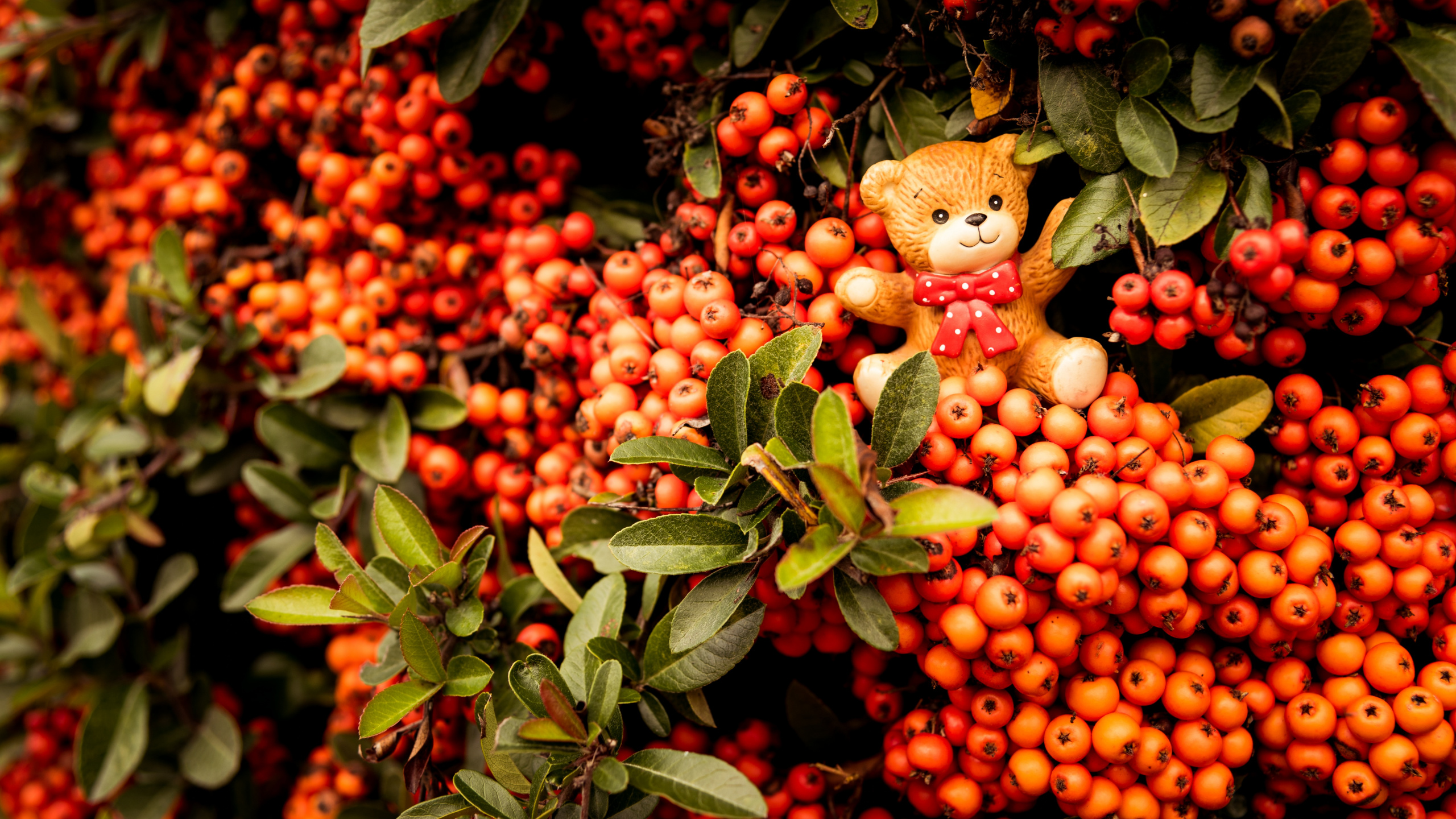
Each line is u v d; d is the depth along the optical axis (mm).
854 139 471
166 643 550
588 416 476
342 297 513
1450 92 434
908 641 454
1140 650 457
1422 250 440
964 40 462
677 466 456
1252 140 451
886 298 459
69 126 596
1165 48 448
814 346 452
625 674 465
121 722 535
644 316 484
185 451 537
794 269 463
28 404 638
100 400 553
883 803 494
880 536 436
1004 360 457
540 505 491
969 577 445
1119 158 455
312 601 469
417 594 467
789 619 466
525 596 492
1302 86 444
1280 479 466
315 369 507
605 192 516
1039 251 458
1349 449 454
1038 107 462
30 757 576
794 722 489
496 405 501
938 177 451
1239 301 442
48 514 553
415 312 513
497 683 481
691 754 451
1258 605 452
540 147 508
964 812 461
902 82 478
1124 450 447
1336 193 441
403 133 501
